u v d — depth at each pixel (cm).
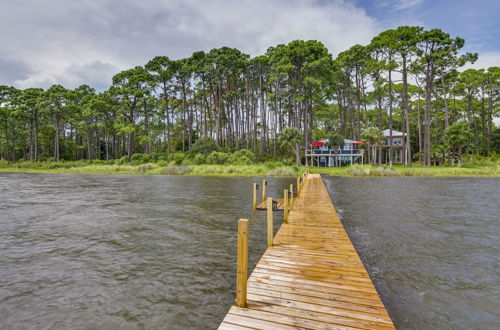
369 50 5419
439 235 882
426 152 4969
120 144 8644
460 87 5822
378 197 1709
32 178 3381
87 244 791
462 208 1335
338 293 416
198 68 6088
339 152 5478
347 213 1245
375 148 5866
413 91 6003
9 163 6212
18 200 1628
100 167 4931
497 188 2123
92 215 1193
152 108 6675
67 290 511
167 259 671
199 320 413
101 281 549
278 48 6181
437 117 6494
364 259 677
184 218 1134
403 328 399
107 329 392
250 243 796
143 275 577
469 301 475
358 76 6112
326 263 546
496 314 434
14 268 618
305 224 902
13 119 6619
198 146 5178
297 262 553
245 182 2711
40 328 395
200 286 527
